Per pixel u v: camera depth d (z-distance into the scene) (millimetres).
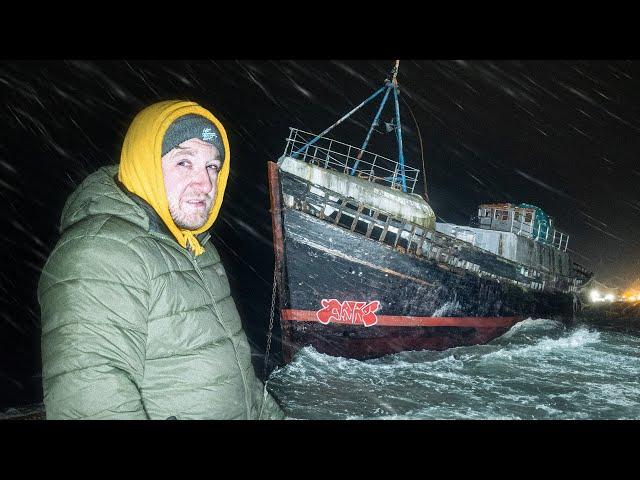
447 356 13078
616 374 11664
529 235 17250
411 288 12938
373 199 12586
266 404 2760
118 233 1861
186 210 2123
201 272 2223
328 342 12164
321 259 12047
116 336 1747
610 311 22047
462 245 13875
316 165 12281
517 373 11500
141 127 2045
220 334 2195
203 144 2143
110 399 1683
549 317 17734
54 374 1672
